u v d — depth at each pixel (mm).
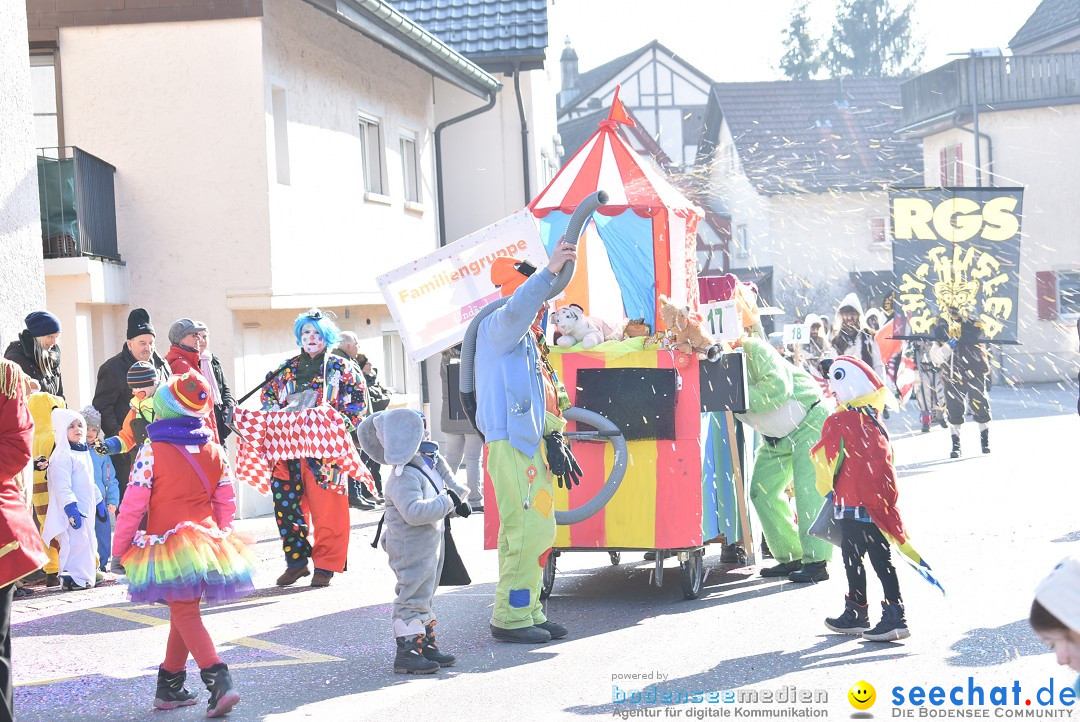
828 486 6750
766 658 6336
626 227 9094
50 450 8961
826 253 43188
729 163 47219
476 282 7875
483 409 6883
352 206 16641
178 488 5617
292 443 8961
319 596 8609
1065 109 34469
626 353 7820
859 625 6738
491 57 21984
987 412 15812
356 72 17047
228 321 13578
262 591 8883
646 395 7762
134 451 10172
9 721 4992
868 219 42875
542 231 9078
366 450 6332
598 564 9711
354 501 13375
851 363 6680
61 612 8336
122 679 6445
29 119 10461
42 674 6594
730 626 7152
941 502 11570
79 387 12430
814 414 8484
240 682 6270
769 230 43406
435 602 8297
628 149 9297
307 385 9156
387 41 16125
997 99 34531
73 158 12406
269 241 13586
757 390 8344
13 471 5047
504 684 6023
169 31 13547
